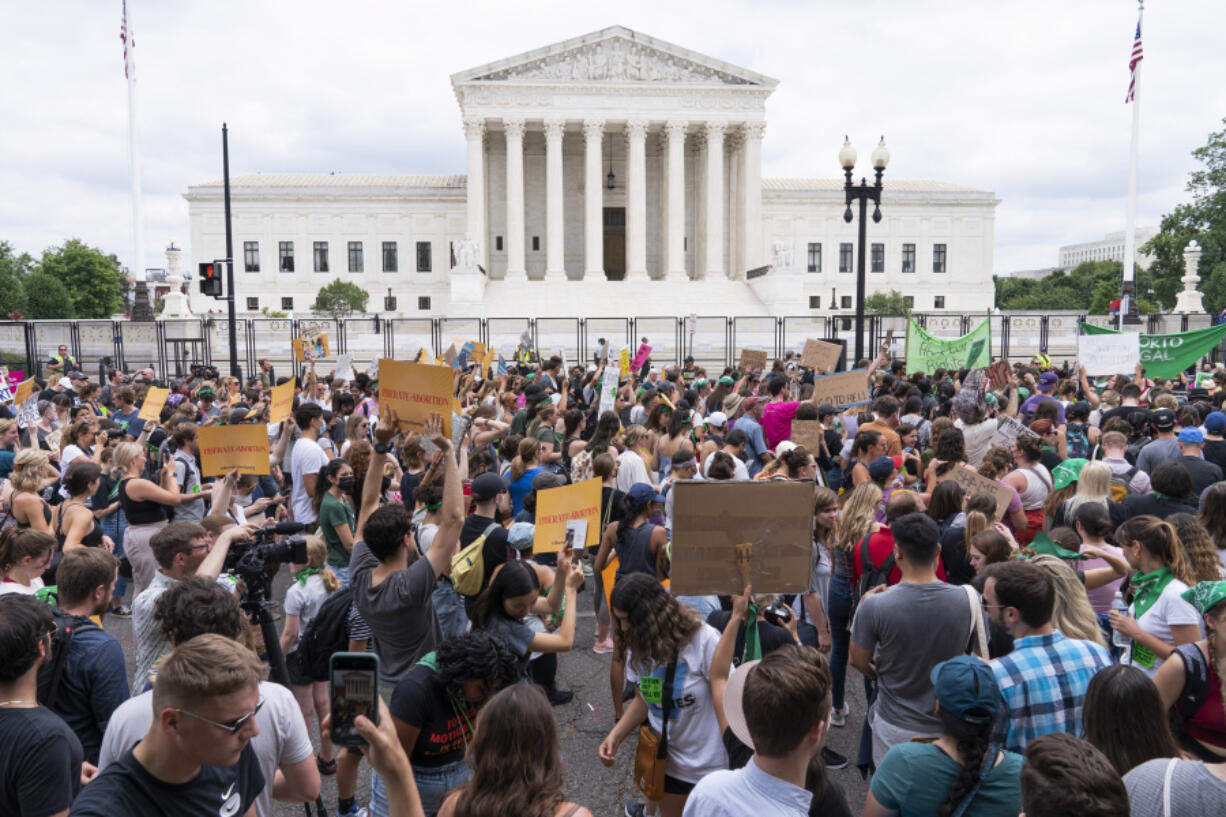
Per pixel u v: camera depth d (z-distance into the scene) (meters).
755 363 20.83
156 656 5.54
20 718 3.91
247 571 5.37
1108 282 101.88
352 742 3.22
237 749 3.33
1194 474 9.68
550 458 11.03
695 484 4.74
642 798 6.60
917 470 10.27
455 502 5.46
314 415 10.77
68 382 21.66
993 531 6.46
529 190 77.56
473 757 3.30
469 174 67.94
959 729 3.80
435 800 4.66
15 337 41.69
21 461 8.60
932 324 50.34
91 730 4.89
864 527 7.34
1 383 16.45
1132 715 3.92
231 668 3.29
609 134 77.56
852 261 87.38
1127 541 6.13
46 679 4.73
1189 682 4.73
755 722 3.54
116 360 39.03
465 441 12.04
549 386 19.97
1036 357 30.53
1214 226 64.94
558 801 3.21
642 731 5.32
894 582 7.00
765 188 87.25
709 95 68.50
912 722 5.29
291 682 6.98
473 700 4.58
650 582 5.31
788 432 12.55
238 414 12.65
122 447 9.21
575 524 6.06
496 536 6.76
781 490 4.82
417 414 5.61
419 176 92.25
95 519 10.50
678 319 46.19
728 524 4.80
